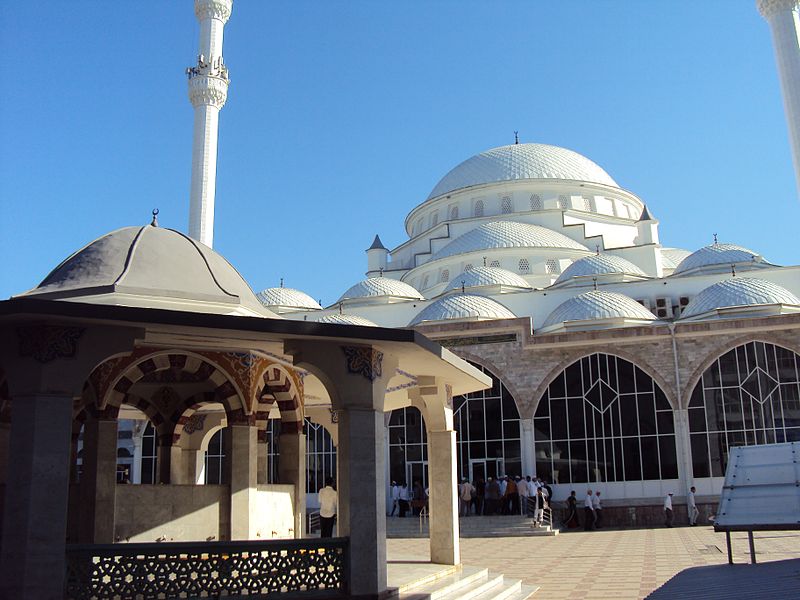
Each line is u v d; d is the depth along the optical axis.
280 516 16.67
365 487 12.26
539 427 39.41
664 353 38.62
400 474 40.75
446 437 17.02
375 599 11.89
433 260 58.78
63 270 15.44
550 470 38.84
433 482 17.03
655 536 30.11
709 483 37.16
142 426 43.41
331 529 21.06
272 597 11.36
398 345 12.80
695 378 38.12
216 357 15.64
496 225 59.28
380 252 66.06
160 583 11.12
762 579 11.22
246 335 12.43
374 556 12.07
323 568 12.09
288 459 17.30
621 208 65.44
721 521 15.14
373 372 12.69
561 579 18.03
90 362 11.15
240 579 11.26
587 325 42.88
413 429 41.09
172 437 18.73
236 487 15.47
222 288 15.62
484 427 39.94
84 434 14.90
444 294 52.25
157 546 10.95
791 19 40.19
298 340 12.55
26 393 10.80
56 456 10.73
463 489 36.56
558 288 50.12
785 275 48.34
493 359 40.34
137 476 43.00
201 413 20.58
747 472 15.67
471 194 64.69
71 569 10.59
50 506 10.57
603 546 26.41
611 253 57.78
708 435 37.62
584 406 39.19
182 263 15.80
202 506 15.31
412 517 38.12
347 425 12.38
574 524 36.09
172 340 14.41
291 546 11.64
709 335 38.31
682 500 37.06
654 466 37.91
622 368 39.16
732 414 37.56
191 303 14.84
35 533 10.42
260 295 57.22
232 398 15.80
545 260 57.00
